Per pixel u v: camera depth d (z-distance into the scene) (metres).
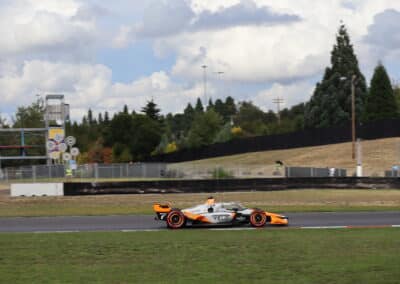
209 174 132.38
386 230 45.59
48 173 126.56
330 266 30.41
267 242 39.28
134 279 27.98
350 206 69.25
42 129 126.25
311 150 147.75
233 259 33.00
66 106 130.12
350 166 125.44
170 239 41.31
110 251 36.34
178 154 185.38
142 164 147.00
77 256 34.75
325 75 195.00
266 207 68.44
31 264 32.38
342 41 193.62
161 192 83.19
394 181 86.75
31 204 74.94
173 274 29.02
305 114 198.38
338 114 184.50
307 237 41.59
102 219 57.78
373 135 139.38
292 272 29.09
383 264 30.69
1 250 37.28
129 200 77.12
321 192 83.38
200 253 35.19
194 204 72.25
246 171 135.00
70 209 69.00
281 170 132.75
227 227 49.53
